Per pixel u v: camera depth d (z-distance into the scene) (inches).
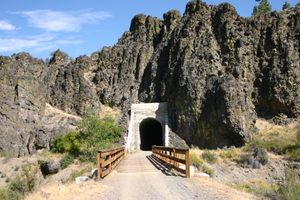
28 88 2982.3
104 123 2250.2
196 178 816.9
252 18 2994.6
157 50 3422.7
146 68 3464.6
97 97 3353.8
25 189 1310.3
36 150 2645.2
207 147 2524.6
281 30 2861.7
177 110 2726.4
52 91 3339.1
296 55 2743.6
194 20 3142.2
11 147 2669.8
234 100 2465.6
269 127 2549.2
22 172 1873.8
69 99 3275.1
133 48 3656.5
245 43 2871.6
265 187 1200.8
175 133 2682.1
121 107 3314.5
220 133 2471.7
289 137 2212.1
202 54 2861.7
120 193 640.4
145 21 3846.0
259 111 2721.5
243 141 2410.2
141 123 2839.6
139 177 861.8
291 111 2603.3
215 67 2792.8
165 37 3486.7
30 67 3371.1
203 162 1663.4
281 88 2650.1
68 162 1779.0
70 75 3368.6
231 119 2425.0
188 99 2662.4
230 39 2896.2
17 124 2800.2
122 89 3405.5
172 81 2962.6
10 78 2984.7
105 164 872.9
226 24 2965.1
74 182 796.6
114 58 3646.7
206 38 2960.1
